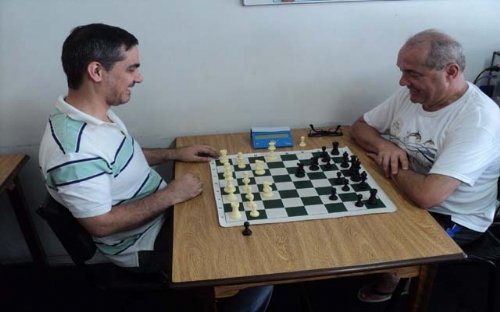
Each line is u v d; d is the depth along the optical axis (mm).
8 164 1805
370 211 1319
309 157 1720
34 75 1818
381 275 1895
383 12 1875
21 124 1913
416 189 1351
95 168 1241
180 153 1721
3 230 2195
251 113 2037
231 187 1439
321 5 1831
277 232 1231
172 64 1877
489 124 1383
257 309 1336
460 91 1465
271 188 1465
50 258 2287
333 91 2027
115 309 1990
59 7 1705
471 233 1573
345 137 1927
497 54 1990
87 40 1230
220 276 1067
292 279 1079
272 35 1872
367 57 1965
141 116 1977
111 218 1289
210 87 1951
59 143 1223
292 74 1967
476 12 1920
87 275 1437
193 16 1792
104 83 1290
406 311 1319
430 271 1184
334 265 1097
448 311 1914
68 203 1234
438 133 1507
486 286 2047
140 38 1805
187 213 1345
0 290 2127
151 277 1477
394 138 1724
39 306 2023
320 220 1281
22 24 1716
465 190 1499
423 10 1892
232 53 1889
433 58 1373
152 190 1547
